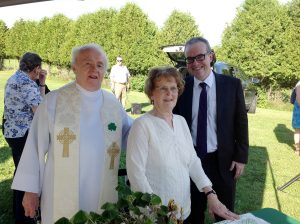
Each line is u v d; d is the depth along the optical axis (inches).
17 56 1262.3
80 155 89.1
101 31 903.1
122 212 55.3
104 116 92.4
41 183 91.5
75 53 91.0
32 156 90.1
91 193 90.0
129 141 83.7
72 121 89.4
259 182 219.0
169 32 842.2
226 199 110.2
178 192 84.0
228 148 107.7
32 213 90.7
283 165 259.6
